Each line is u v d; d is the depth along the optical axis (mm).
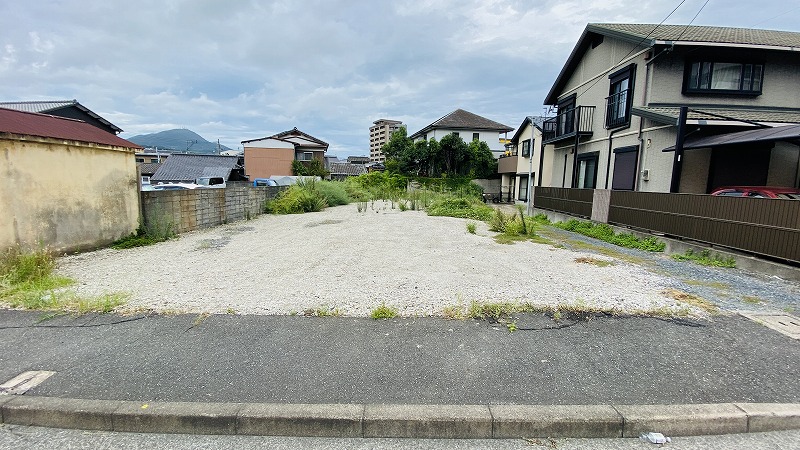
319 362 2508
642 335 2957
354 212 13195
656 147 9492
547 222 12250
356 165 47562
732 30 11742
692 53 9461
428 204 14797
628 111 10516
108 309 3365
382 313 3277
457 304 3578
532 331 3004
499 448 1910
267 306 3500
